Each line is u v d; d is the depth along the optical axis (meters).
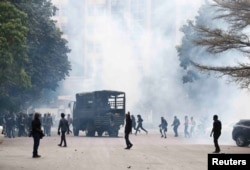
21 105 67.75
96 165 22.08
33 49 61.25
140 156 27.22
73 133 58.78
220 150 32.22
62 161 23.97
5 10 40.19
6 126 49.91
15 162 23.25
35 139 26.05
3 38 37.31
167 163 23.22
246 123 37.47
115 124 54.44
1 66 41.25
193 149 33.41
